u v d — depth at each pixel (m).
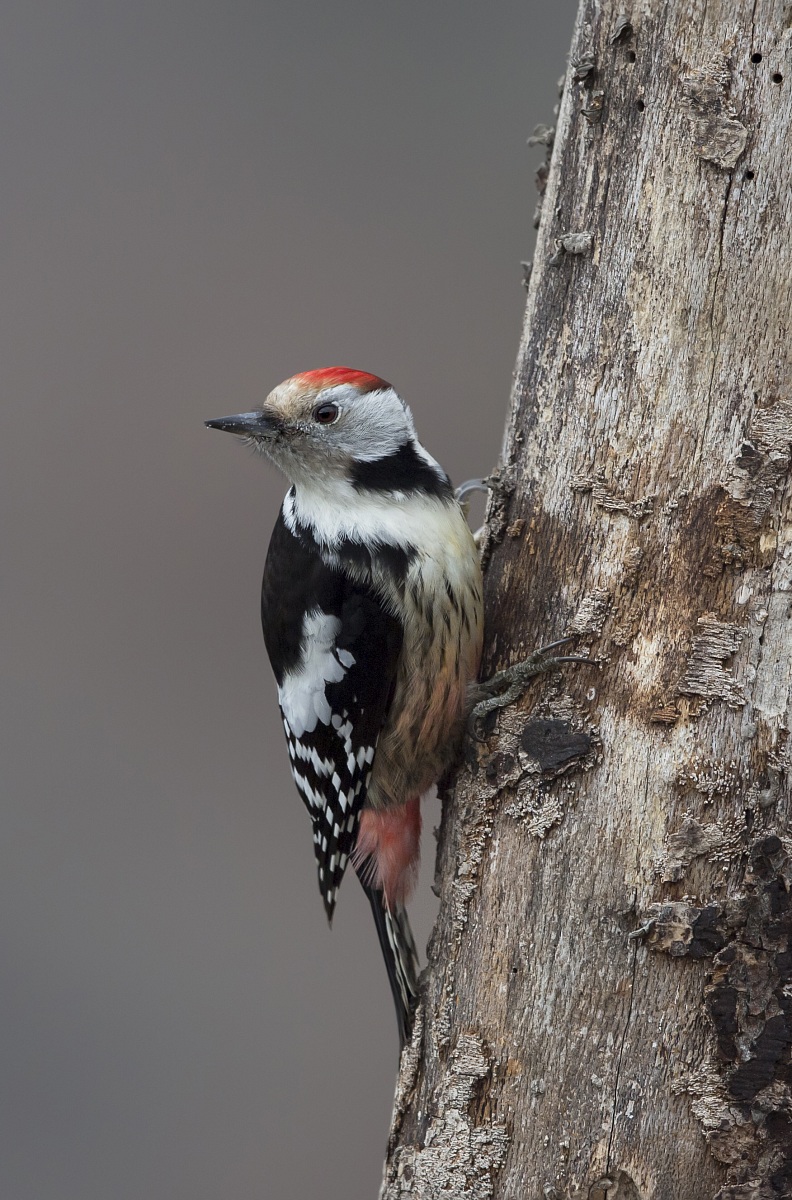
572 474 6.77
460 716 7.29
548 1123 6.34
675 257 6.45
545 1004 6.41
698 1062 6.08
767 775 6.14
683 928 6.11
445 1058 6.72
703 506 6.36
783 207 6.27
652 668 6.39
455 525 7.56
